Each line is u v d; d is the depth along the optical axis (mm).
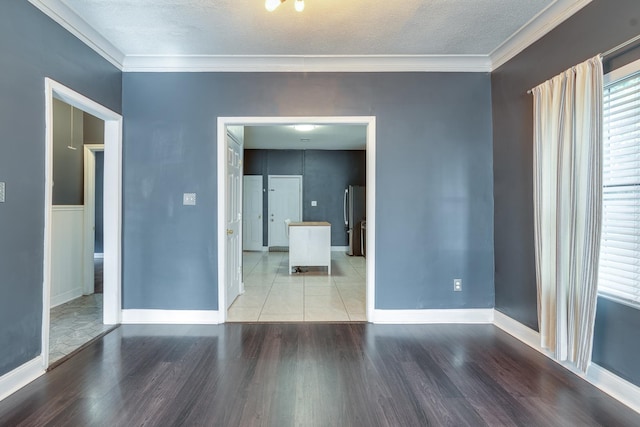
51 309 3666
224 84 3229
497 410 1855
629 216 1961
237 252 4172
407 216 3250
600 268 2115
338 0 2287
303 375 2232
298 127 6027
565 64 2332
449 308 3254
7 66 1989
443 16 2486
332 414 1817
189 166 3236
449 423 1746
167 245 3238
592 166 1999
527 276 2775
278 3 1916
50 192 2293
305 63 3199
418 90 3250
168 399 1950
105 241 3170
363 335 2938
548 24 2469
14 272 2045
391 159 3248
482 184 3260
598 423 1747
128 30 2670
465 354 2557
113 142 3143
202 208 3236
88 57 2709
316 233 5641
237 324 3201
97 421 1751
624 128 1982
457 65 3219
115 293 3178
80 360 2438
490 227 3264
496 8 2385
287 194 8492
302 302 3922
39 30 2213
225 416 1796
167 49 2996
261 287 4668
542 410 1855
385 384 2123
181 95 3223
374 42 2877
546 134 2416
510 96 2961
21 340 2088
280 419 1772
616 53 1949
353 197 7789
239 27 2631
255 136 6844
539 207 2471
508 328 3016
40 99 2225
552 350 2361
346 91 3234
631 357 1901
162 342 2770
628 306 1914
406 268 3250
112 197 3154
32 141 2166
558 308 2248
